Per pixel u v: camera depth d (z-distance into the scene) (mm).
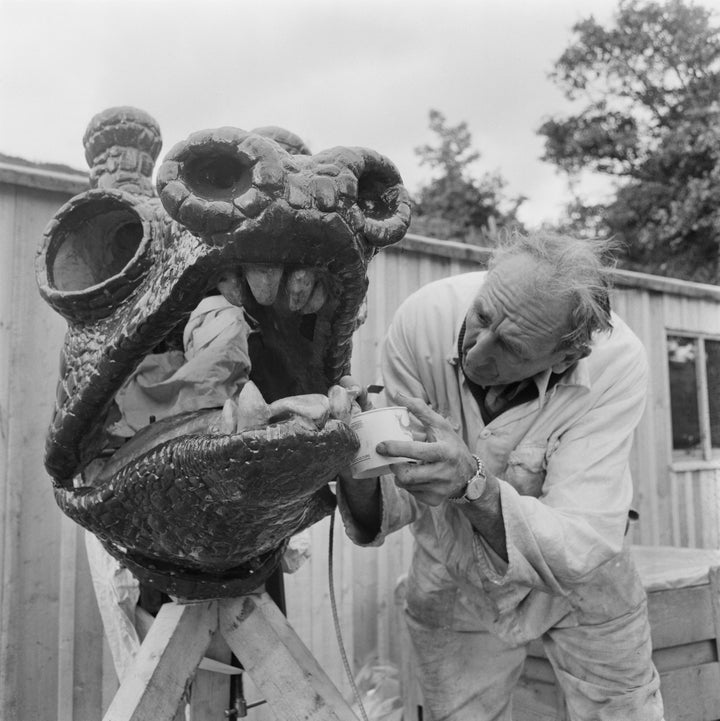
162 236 813
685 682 2094
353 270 706
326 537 2648
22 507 2105
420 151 13797
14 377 2109
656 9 10359
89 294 833
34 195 2168
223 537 800
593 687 1483
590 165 10961
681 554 2664
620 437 1371
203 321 995
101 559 1472
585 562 1226
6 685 2043
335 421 693
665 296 4059
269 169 629
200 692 1105
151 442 856
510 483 1377
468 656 1657
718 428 4305
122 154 1126
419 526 1604
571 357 1312
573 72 10984
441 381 1464
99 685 2191
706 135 9273
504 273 1224
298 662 947
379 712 2436
